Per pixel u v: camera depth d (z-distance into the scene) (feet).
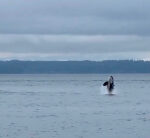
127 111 351.05
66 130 247.91
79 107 385.70
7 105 412.98
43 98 498.28
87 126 263.08
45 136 228.63
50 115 324.39
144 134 234.38
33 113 339.98
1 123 278.67
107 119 297.12
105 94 552.00
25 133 238.27
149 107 384.88
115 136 228.63
